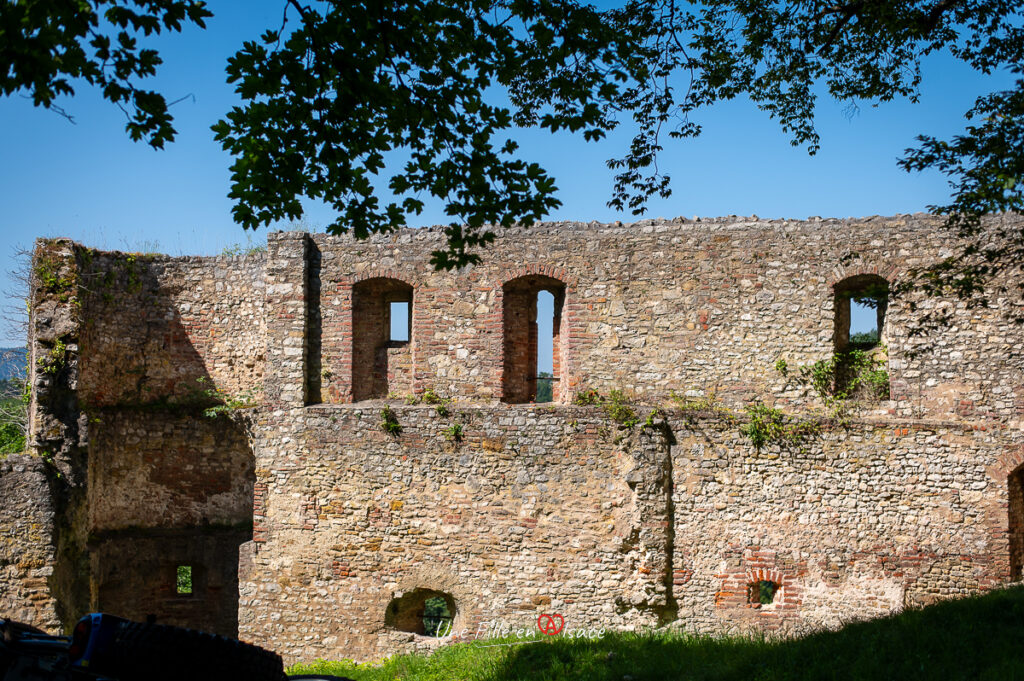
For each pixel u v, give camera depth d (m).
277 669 6.20
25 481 13.52
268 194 7.61
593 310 14.66
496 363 14.75
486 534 14.06
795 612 13.49
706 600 13.64
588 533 13.81
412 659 12.62
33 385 14.63
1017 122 9.05
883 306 14.70
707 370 14.37
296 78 7.05
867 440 13.63
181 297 16.48
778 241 14.34
